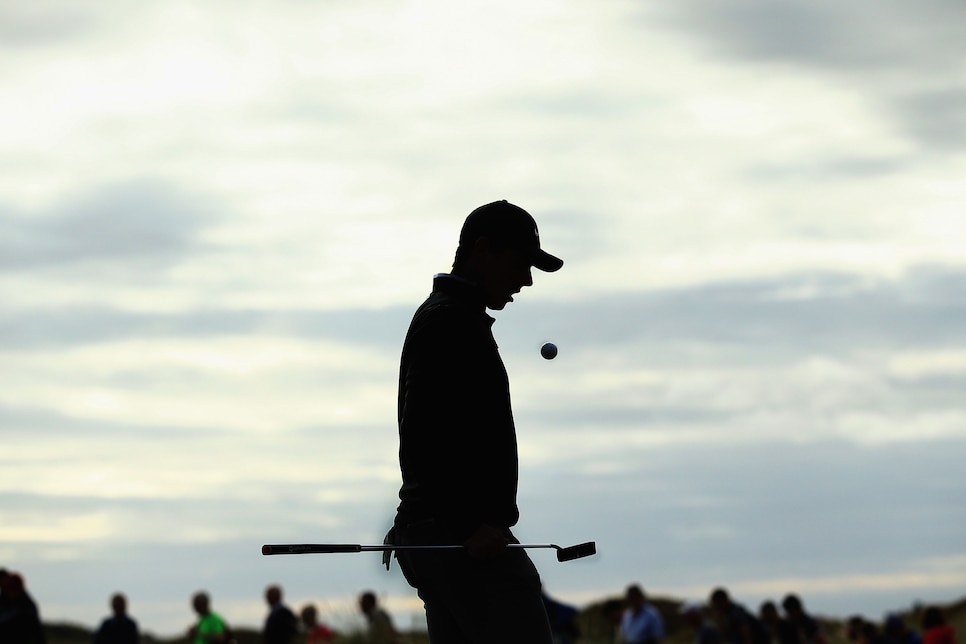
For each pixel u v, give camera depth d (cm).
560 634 3916
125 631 4697
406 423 1062
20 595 4162
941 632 3928
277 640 4341
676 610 8094
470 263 1104
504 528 1058
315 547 1034
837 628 5928
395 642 4200
